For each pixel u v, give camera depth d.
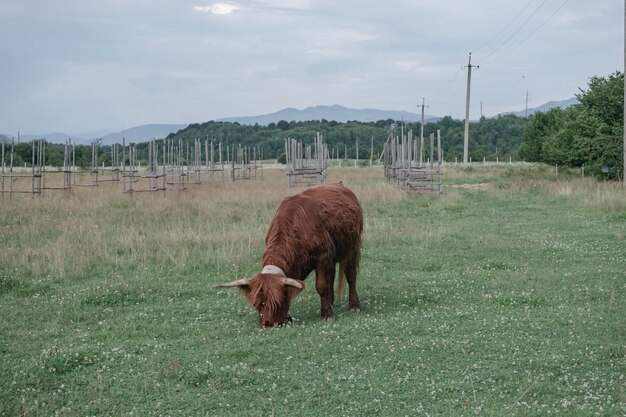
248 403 6.22
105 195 24.56
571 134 36.97
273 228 9.12
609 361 7.14
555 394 6.28
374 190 28.67
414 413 5.89
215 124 115.88
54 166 51.84
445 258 13.91
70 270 12.28
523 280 11.59
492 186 35.72
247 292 8.57
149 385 6.66
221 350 7.68
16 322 9.23
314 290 11.12
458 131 109.06
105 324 9.12
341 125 120.25
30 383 6.78
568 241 15.84
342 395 6.32
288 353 7.57
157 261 13.22
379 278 12.01
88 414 6.03
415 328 8.55
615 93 32.19
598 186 27.09
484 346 7.77
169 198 24.33
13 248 13.74
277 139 106.50
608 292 10.45
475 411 5.83
